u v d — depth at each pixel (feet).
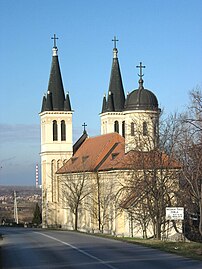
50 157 319.88
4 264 84.02
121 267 74.49
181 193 177.37
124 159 237.66
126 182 223.92
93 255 93.40
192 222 198.29
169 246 110.22
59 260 86.63
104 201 258.37
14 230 229.45
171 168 180.75
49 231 207.21
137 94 242.17
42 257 93.56
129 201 197.36
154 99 242.78
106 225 256.73
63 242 128.26
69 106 321.52
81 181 281.13
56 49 321.93
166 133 184.03
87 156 292.81
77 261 84.23
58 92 321.11
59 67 322.14
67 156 319.88
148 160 180.24
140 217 192.95
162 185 176.55
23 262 86.28
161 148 182.19
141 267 74.13
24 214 544.62
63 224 307.78
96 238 143.33
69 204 276.82
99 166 270.05
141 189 180.24
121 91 321.32
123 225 229.04
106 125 321.32
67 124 321.32
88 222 276.21
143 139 192.24
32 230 226.58
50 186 319.68
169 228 182.39
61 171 308.81
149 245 113.50
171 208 130.31
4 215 517.55
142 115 226.38
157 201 174.81
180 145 175.94
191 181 156.97
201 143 165.89
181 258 86.28
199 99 167.43
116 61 322.75
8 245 126.21
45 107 320.50
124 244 118.21
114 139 283.38
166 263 78.95
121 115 319.27
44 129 323.78
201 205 136.87
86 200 277.03
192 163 167.12
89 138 317.22
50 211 318.45
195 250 99.66
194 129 181.47
